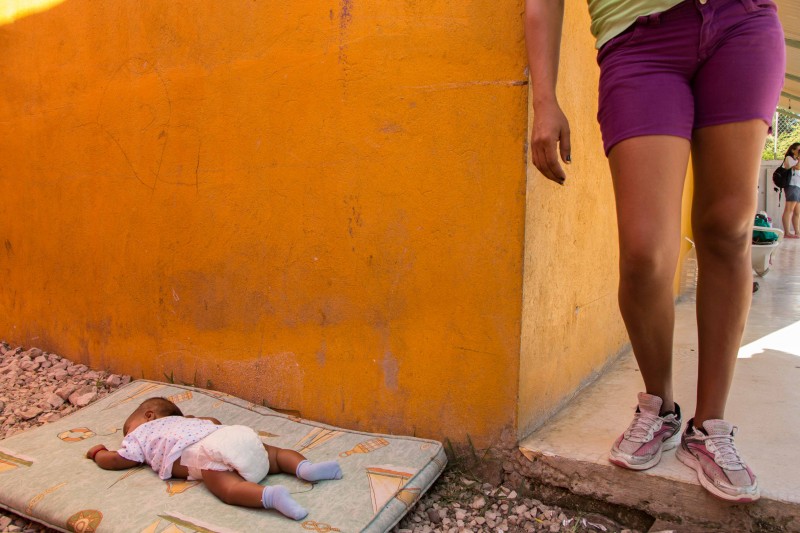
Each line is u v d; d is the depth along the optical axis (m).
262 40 2.93
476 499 2.39
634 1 1.89
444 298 2.53
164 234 3.39
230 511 2.20
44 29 3.82
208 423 2.55
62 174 3.85
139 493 2.32
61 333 4.01
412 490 2.29
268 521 2.12
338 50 2.70
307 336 2.92
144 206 3.46
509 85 2.32
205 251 3.23
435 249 2.53
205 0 3.10
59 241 3.93
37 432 2.88
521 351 2.39
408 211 2.58
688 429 2.17
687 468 2.14
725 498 1.97
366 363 2.76
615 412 2.72
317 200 2.82
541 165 1.96
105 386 3.58
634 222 1.90
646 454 2.15
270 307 3.03
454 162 2.46
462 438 2.54
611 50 1.96
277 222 2.96
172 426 2.54
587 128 2.96
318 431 2.77
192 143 3.22
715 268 2.03
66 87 3.75
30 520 2.38
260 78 2.95
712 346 2.07
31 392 3.59
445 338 2.54
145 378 3.58
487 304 2.44
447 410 2.57
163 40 3.28
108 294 3.70
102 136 3.61
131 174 3.50
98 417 3.03
